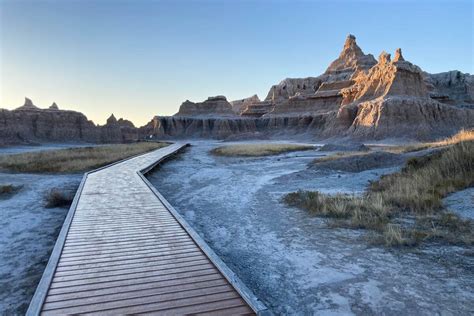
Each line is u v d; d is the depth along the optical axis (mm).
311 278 6242
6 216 11125
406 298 5328
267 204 12750
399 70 71688
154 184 18234
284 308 5215
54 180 18438
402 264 6633
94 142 104562
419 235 7992
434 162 15328
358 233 8727
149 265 6020
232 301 4797
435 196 11141
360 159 21344
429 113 66500
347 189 14992
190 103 140125
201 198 14289
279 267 6816
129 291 5027
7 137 79875
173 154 36531
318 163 23875
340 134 71375
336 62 140375
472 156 13836
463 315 4781
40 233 9352
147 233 7883
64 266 5910
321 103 100938
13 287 6121
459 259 6680
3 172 21750
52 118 100125
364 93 76812
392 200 11531
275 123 104625
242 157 34688
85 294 4910
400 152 24578
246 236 8938
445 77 112000
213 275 5645
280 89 139625
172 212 9680
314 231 9086
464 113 72062
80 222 8742
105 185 14602
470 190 11180
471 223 8547
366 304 5223
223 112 134750
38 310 4336
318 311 5094
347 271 6457
